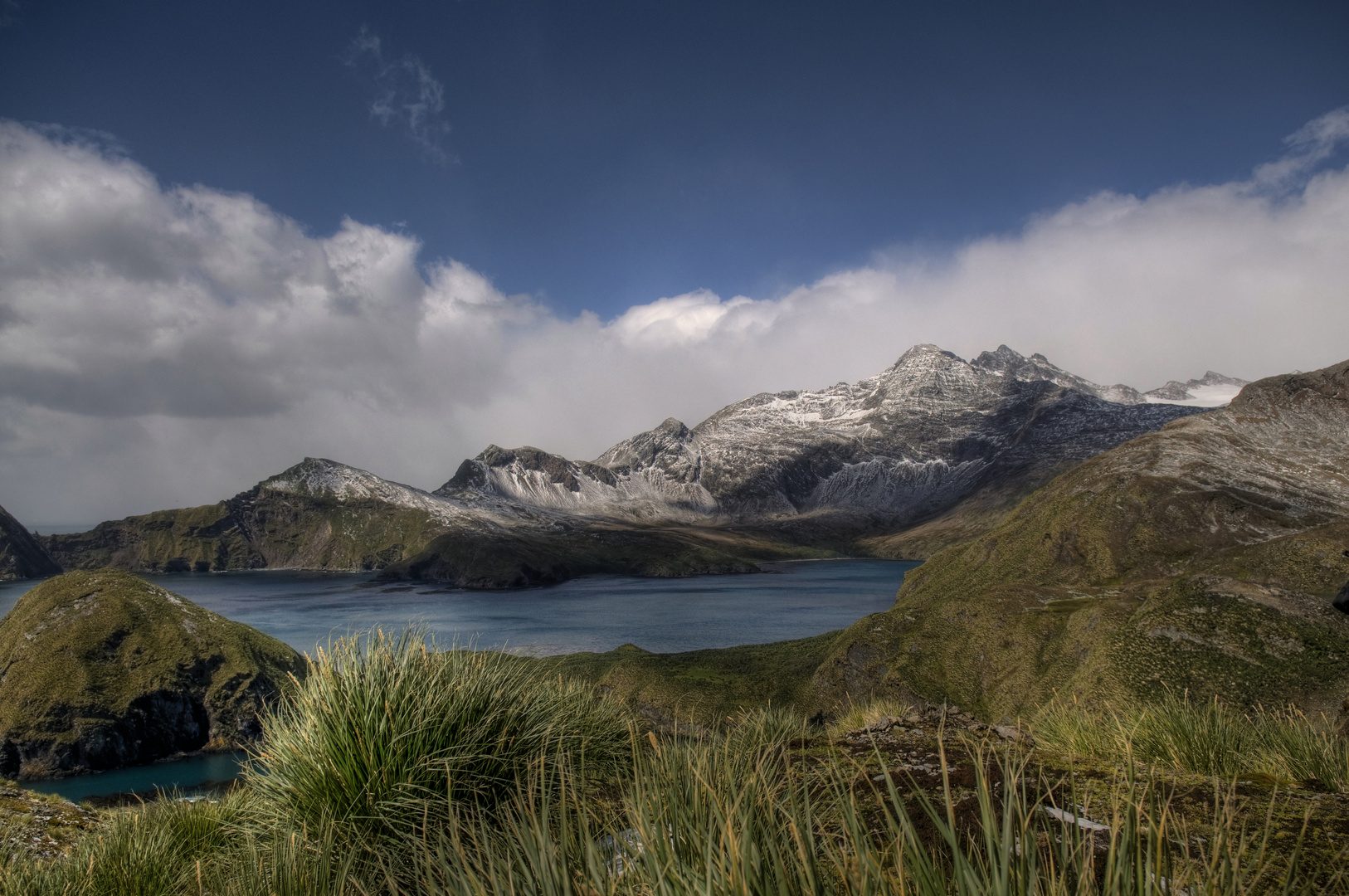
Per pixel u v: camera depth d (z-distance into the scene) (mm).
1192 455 133375
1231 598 46250
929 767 4730
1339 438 139000
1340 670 37812
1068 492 133250
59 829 9875
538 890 2256
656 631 147875
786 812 2342
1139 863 1767
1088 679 43875
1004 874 1682
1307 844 3158
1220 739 5645
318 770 4773
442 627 153750
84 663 82688
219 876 4691
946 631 72312
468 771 4750
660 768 2939
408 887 3787
